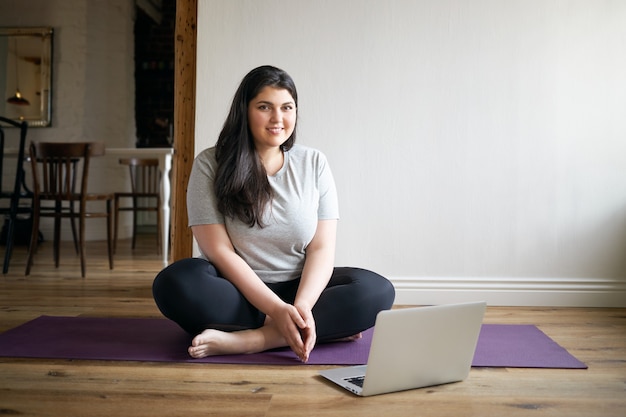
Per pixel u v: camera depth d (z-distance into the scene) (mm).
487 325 2488
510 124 2957
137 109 7828
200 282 1961
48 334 2250
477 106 2955
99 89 6668
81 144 4066
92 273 4062
